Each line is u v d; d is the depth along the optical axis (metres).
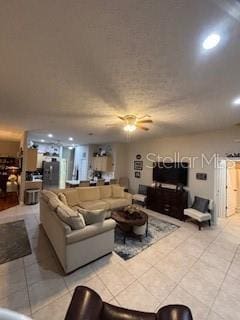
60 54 1.72
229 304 2.10
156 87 2.36
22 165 6.26
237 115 3.53
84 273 2.58
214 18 1.26
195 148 5.41
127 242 3.62
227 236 4.06
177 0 1.13
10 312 0.60
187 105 2.99
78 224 2.70
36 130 5.77
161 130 5.08
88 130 5.37
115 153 7.73
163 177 6.19
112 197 5.81
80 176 9.97
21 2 1.17
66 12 1.25
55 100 2.91
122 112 3.44
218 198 5.11
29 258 2.92
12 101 2.99
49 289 2.24
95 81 2.24
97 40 1.52
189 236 4.00
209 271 2.73
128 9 1.21
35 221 4.65
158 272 2.66
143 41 1.51
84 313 1.24
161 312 1.31
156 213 5.71
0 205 6.07
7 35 1.48
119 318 1.32
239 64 1.81
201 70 1.93
